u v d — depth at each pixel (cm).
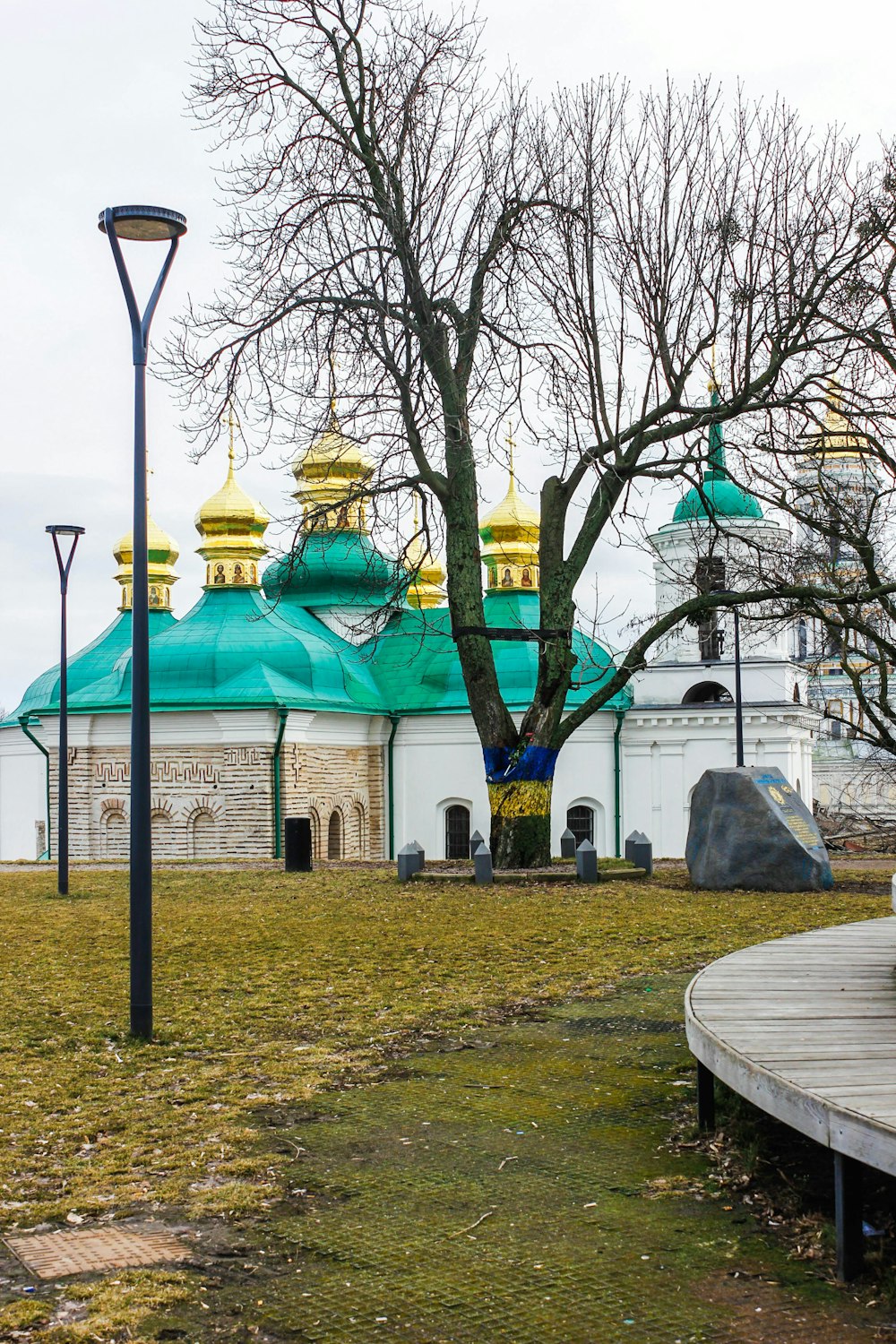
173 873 2598
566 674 2292
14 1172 748
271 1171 732
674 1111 830
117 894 2209
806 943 1069
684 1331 526
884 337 2241
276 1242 628
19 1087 931
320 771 3912
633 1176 707
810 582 2703
